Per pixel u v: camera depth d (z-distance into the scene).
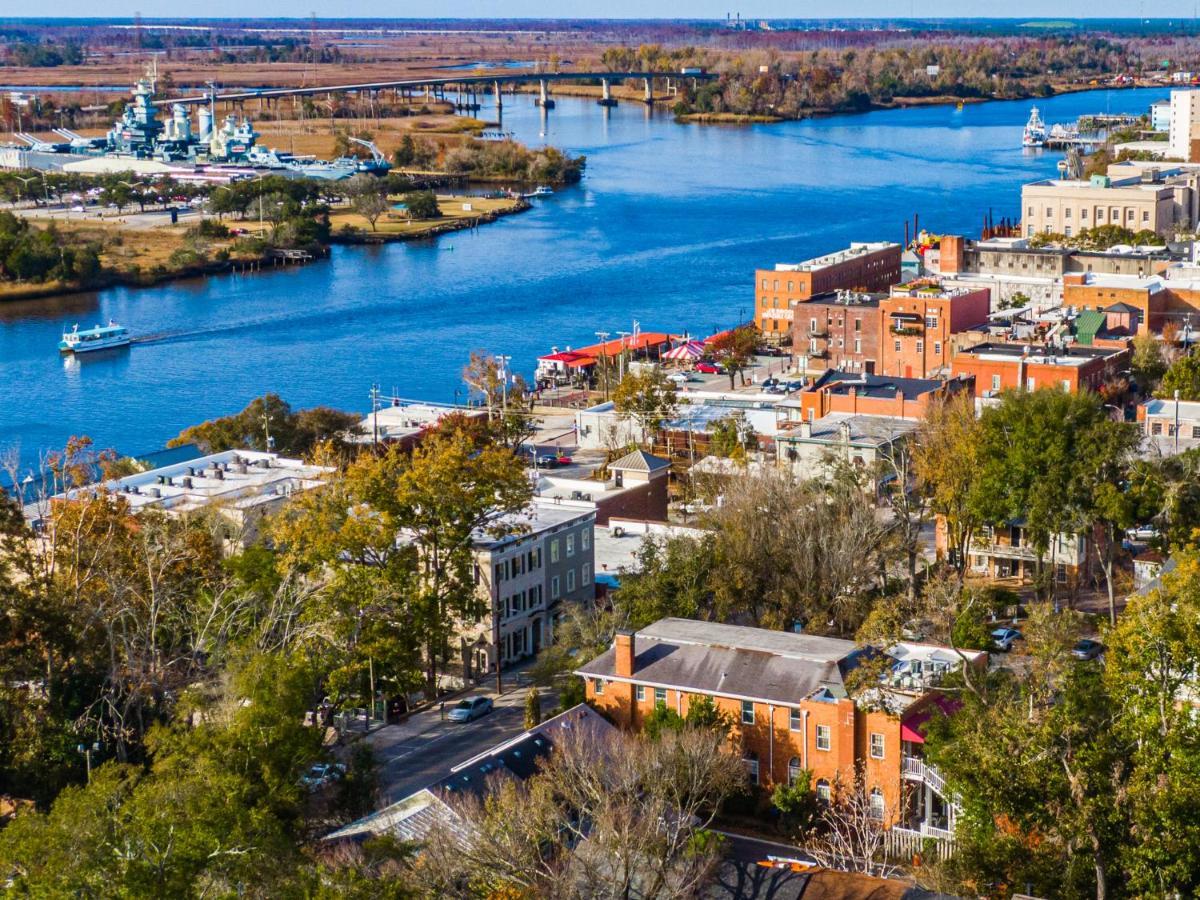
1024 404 194.50
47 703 149.12
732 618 178.00
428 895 106.00
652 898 109.50
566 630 168.25
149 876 93.44
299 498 183.50
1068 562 194.00
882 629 148.12
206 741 121.19
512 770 131.75
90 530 172.62
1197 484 184.50
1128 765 104.69
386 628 165.00
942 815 133.00
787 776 139.50
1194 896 99.31
